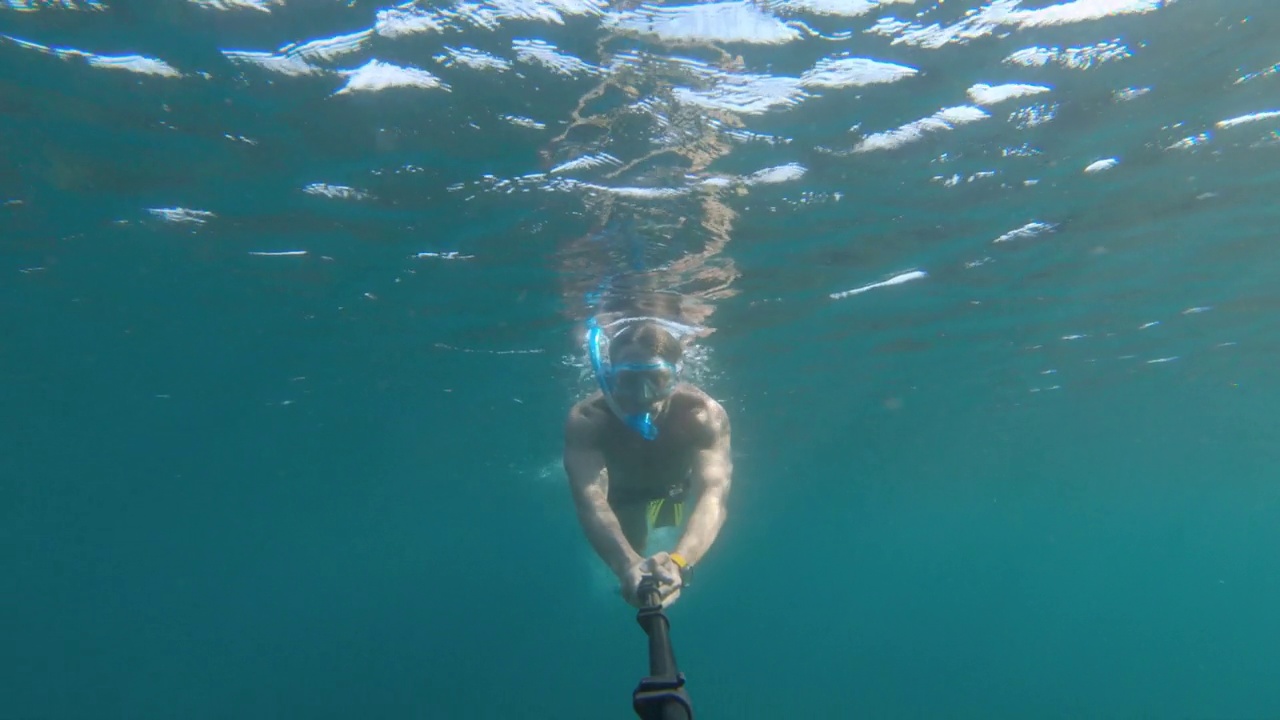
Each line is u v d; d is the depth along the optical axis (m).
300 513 37.41
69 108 6.85
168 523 36.66
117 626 93.19
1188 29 6.56
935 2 6.11
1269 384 22.91
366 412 20.09
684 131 7.54
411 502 37.06
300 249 10.13
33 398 17.14
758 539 61.81
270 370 15.91
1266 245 11.83
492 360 15.66
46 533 36.06
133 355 14.51
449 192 8.64
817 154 8.16
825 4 5.99
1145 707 50.66
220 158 7.80
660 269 11.15
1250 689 63.53
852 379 19.58
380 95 6.83
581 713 50.00
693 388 5.41
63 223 9.18
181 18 5.89
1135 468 40.50
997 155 8.55
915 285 12.86
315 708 58.22
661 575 2.95
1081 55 6.86
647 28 6.09
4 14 5.75
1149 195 9.80
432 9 5.90
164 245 9.88
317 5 5.84
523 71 6.56
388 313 12.77
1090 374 20.69
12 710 83.88
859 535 69.50
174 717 58.59
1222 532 78.56
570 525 44.06
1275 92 7.58
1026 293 13.80
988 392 22.06
